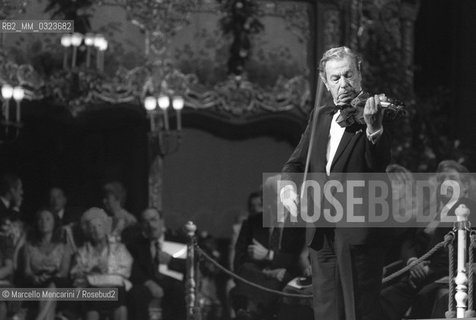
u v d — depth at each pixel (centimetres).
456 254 1717
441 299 1866
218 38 2844
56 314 2233
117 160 2762
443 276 1919
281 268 2195
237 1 2828
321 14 2889
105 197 2386
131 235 2327
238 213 2869
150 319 2270
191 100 2823
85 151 2739
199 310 2042
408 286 1923
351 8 2900
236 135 2877
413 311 1941
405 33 2953
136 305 2275
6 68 2675
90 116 2748
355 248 1104
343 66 1123
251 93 2852
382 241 1112
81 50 2720
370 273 1111
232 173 2873
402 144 2816
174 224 2823
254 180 2888
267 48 2872
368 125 1088
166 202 2823
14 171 2662
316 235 1121
